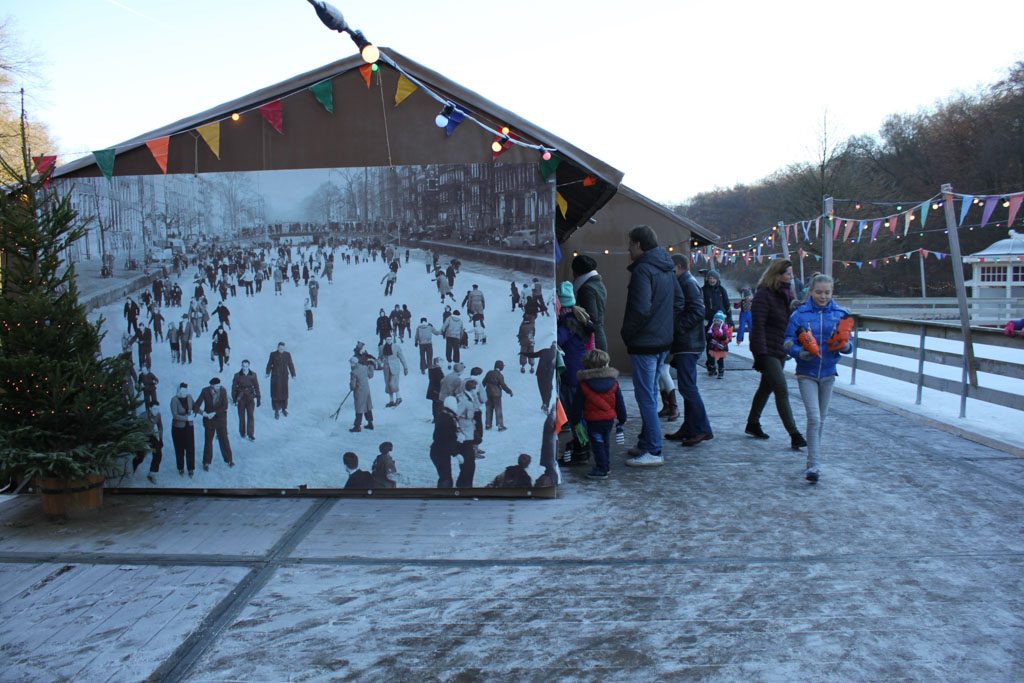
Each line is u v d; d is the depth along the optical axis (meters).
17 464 4.84
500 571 4.20
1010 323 7.38
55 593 3.95
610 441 7.45
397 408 5.43
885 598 3.79
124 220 5.47
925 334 9.12
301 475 5.47
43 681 3.11
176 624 3.60
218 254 5.45
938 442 7.21
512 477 5.41
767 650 3.30
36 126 21.48
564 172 5.78
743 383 11.61
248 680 3.10
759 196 50.78
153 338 5.50
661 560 4.32
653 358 6.36
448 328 5.38
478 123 5.29
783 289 6.99
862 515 5.04
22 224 5.17
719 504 5.32
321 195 5.39
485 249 5.36
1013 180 41.28
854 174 38.00
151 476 5.55
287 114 5.41
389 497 5.50
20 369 4.91
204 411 5.50
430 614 3.68
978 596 3.81
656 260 6.27
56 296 5.40
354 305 5.41
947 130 46.59
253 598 3.87
